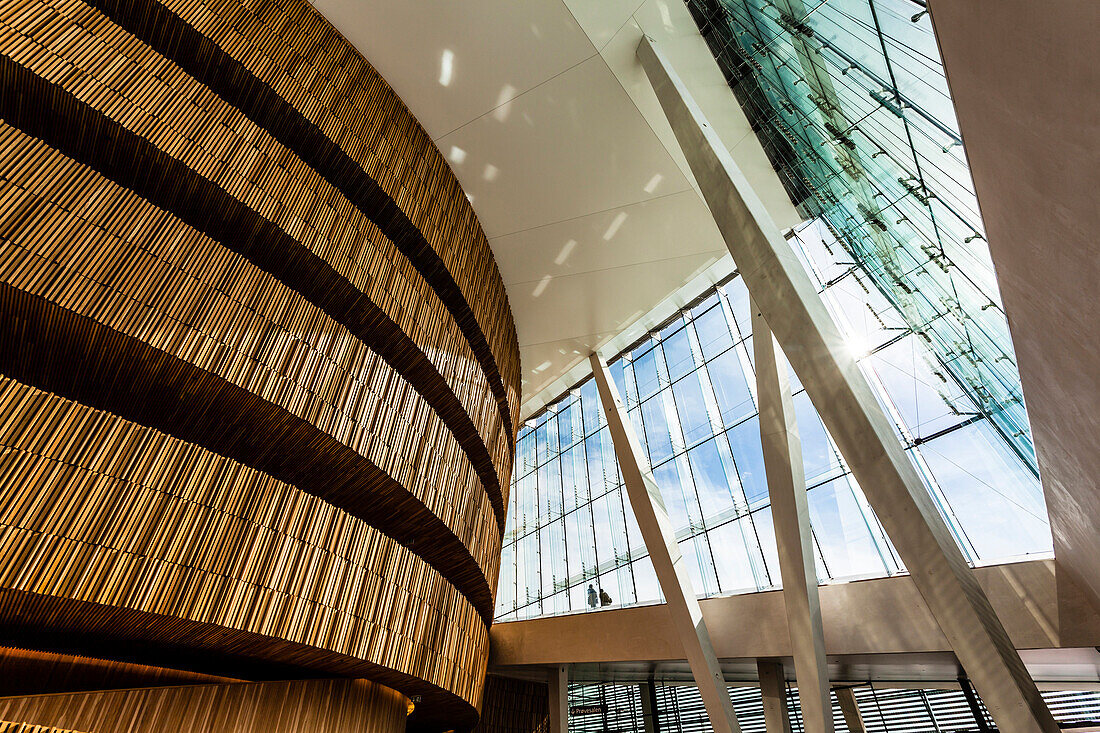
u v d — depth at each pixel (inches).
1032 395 186.9
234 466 255.9
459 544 385.7
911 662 415.2
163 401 266.4
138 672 280.5
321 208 338.3
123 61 276.7
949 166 287.6
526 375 761.6
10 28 243.6
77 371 246.1
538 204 525.7
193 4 331.3
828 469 524.1
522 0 403.5
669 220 547.8
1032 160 88.4
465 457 410.0
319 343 303.9
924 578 239.9
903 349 492.1
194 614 224.5
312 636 263.4
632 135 479.5
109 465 217.5
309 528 277.6
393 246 381.4
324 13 409.4
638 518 561.9
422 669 329.7
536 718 750.5
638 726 702.5
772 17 384.2
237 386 262.2
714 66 476.7
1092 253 90.4
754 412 610.9
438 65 437.1
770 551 544.7
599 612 582.2
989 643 219.5
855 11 292.8
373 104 423.2
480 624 439.5
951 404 452.1
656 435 708.0
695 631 472.4
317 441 296.5
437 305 411.5
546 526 821.9
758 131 506.3
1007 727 211.9
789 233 612.4
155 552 220.5
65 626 221.1
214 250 273.3
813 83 394.9
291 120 365.4
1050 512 301.0
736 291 676.7
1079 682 450.3
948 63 97.0
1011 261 125.7
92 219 237.1
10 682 239.6
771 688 462.6
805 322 297.3
